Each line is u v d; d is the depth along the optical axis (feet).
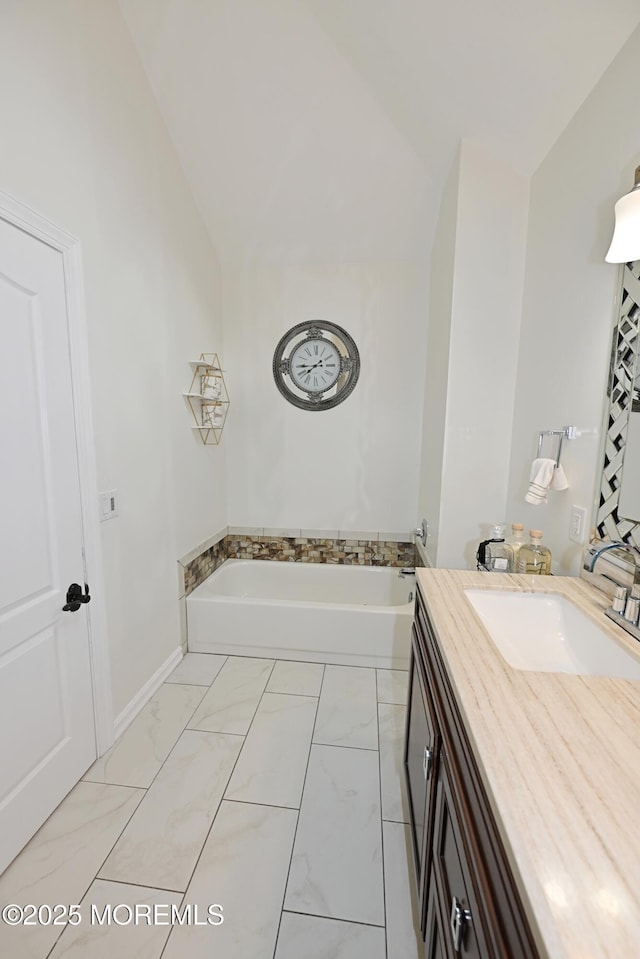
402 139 6.91
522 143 5.63
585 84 4.57
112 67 5.51
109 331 5.57
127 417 6.03
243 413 9.95
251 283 9.49
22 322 4.18
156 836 4.51
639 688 2.61
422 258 8.91
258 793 5.05
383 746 5.83
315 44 5.87
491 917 1.77
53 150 4.47
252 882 4.08
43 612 4.54
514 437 6.39
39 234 4.32
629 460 3.89
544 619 4.15
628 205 3.49
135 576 6.33
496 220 6.13
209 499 9.22
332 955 3.54
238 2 5.49
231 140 7.17
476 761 2.14
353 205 8.06
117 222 5.70
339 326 9.34
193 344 8.25
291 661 7.95
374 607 7.80
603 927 1.32
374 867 4.24
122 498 5.94
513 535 5.59
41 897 3.93
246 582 10.19
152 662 6.90
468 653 3.00
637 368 3.80
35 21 4.19
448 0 4.49
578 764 2.00
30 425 4.32
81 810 4.80
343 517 10.03
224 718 6.33
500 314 6.30
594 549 4.29
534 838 1.62
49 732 4.69
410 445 9.55
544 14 4.19
